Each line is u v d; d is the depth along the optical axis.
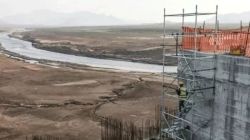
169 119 25.11
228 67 16.72
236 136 16.56
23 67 61.00
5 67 59.91
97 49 104.19
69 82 49.56
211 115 17.88
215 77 17.50
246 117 15.96
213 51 18.45
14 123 31.58
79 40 138.50
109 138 26.00
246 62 15.77
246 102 15.91
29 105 37.53
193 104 18.75
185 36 19.36
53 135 28.39
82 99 40.09
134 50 97.06
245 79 15.87
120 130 27.06
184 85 19.69
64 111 35.28
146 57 85.06
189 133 19.45
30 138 27.78
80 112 35.03
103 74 55.94
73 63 76.44
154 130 26.89
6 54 91.19
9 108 36.19
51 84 48.09
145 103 38.28
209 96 17.88
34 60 80.56
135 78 52.66
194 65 18.83
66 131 29.47
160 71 64.06
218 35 18.12
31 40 149.62
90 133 28.92
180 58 19.78
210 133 18.03
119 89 45.09
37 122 31.94
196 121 18.91
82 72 57.72
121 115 33.78
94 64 77.50
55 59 87.25
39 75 54.06
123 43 118.50
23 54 97.88
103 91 44.06
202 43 19.02
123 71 62.78
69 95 42.03
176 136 19.52
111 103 38.66
